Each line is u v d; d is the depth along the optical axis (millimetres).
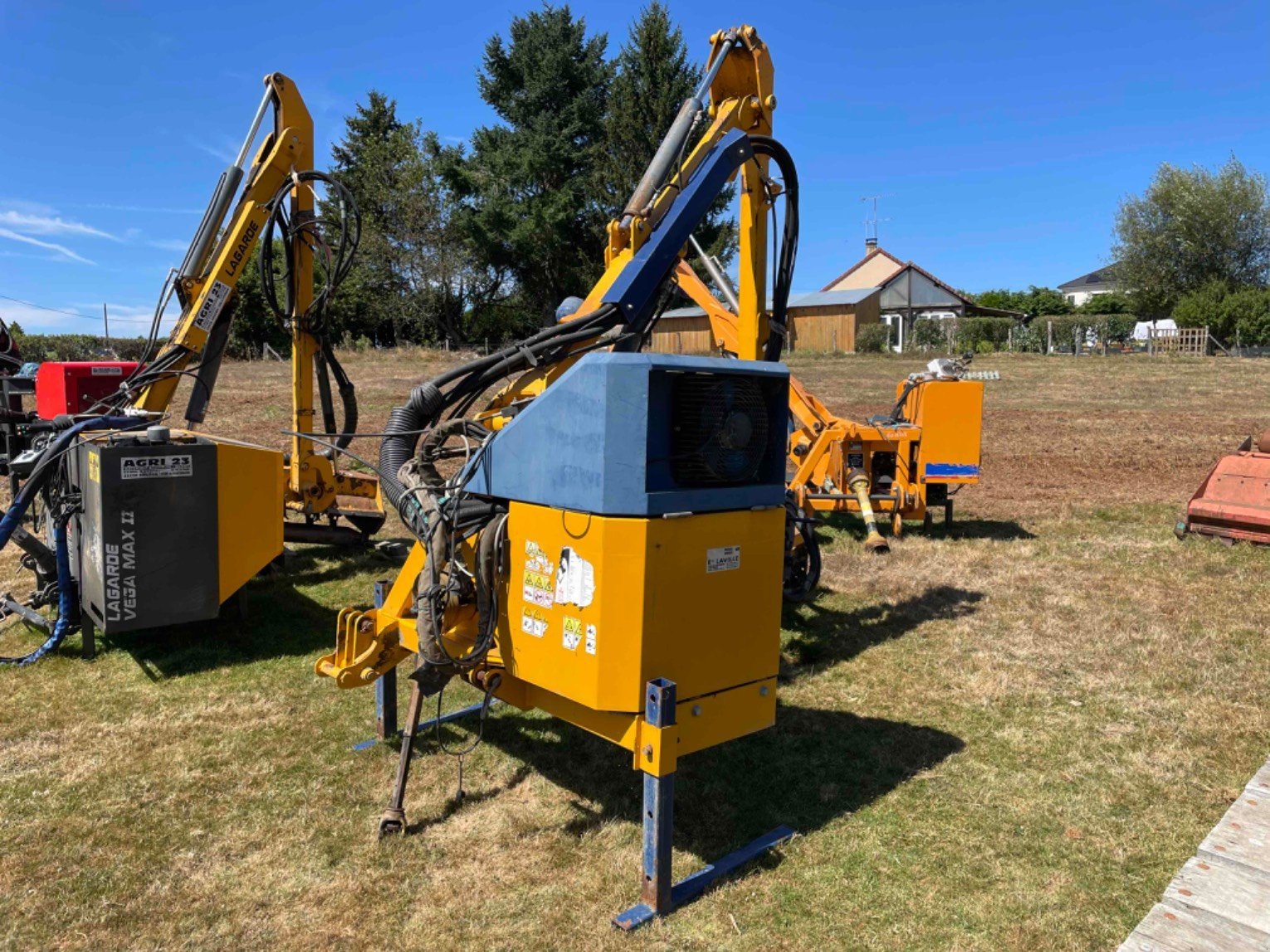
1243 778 4105
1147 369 26438
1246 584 7117
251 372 25453
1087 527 9250
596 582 2992
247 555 5691
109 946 2930
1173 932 2898
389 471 3846
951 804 3877
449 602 3666
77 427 5594
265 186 7215
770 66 5547
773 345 5527
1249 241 43438
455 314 43500
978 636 6039
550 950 2918
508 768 4168
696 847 3543
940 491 8914
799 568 6570
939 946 2951
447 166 40000
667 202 4551
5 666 5355
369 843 3535
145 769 4133
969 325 37312
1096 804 3877
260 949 2926
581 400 3029
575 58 40156
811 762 4281
